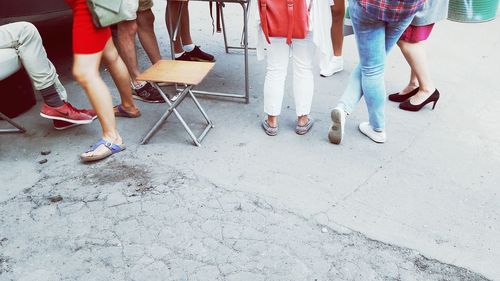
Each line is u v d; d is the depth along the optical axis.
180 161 3.20
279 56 3.21
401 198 2.82
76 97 4.15
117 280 2.32
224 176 3.04
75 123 3.54
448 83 4.16
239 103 3.96
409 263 2.38
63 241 2.57
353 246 2.48
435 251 2.44
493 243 2.49
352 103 3.24
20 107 3.85
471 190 2.88
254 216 2.70
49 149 3.40
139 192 2.91
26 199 2.90
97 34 3.00
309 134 3.48
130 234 2.60
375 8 2.76
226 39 4.90
